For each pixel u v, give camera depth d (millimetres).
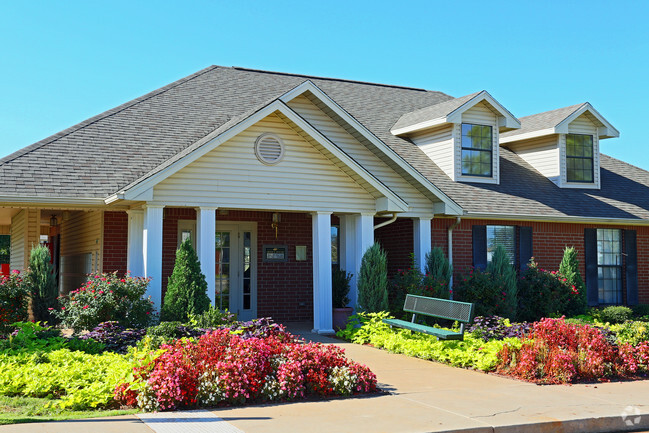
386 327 13914
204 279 12914
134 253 13875
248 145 14203
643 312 19141
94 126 15992
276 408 7996
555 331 11141
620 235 20047
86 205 13523
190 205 13586
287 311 17703
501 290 16297
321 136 14477
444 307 12719
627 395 9266
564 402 8617
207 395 8055
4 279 12914
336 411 7832
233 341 9000
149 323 12477
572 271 17844
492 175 19141
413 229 17234
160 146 15695
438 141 19156
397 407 8086
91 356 9914
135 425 6977
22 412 7477
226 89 19516
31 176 13539
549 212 18281
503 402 8500
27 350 10289
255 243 17469
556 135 20344
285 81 21406
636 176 23016
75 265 17453
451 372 10773
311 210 14797
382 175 16906
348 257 15984
